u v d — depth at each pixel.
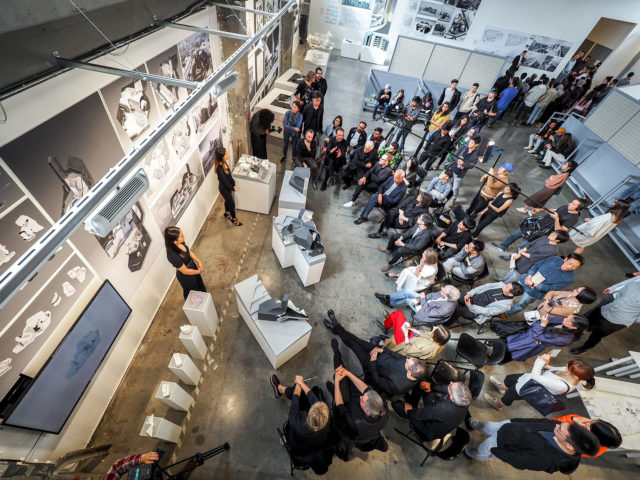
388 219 4.93
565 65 10.04
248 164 4.98
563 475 3.09
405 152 7.30
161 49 3.06
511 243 5.33
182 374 3.06
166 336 3.66
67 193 2.21
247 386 3.36
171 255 3.13
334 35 11.93
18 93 1.71
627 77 9.23
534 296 3.91
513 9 9.37
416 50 8.38
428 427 2.61
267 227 5.11
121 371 3.23
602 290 5.05
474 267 3.93
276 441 3.03
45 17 1.70
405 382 2.77
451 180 5.32
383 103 8.11
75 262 2.38
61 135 2.07
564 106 9.18
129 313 3.10
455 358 3.84
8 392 1.97
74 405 2.51
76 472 2.46
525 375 2.96
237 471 2.83
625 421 2.91
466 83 8.70
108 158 2.58
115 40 2.41
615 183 6.24
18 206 1.84
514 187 4.35
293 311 3.35
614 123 6.39
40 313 2.13
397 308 4.29
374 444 2.67
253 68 6.03
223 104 4.93
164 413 3.09
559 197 6.88
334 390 3.07
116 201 1.38
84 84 2.17
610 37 11.43
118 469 2.26
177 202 3.96
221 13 4.20
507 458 2.45
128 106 2.72
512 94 8.30
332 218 5.54
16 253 1.89
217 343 3.66
